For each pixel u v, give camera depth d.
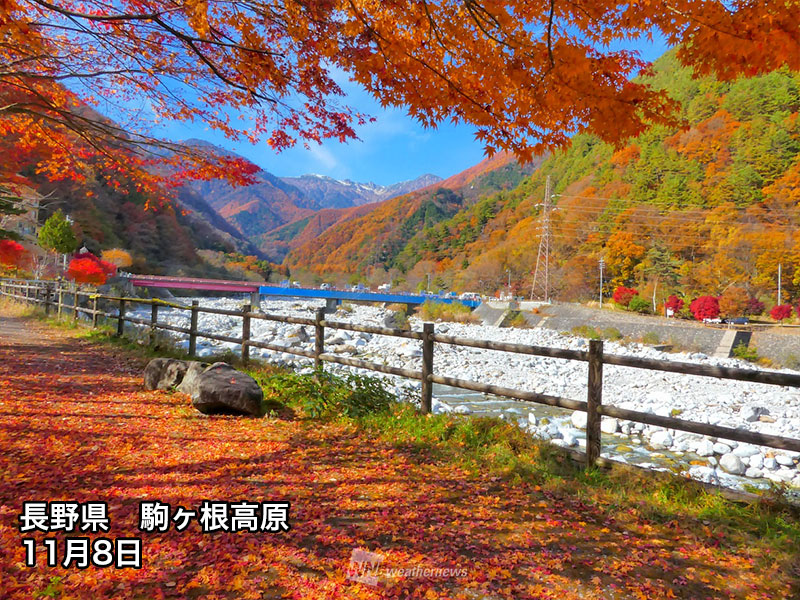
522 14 2.38
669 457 7.46
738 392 14.84
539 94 2.57
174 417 4.62
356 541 2.38
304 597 1.89
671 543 2.52
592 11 2.29
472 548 2.36
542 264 86.38
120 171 6.48
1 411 4.37
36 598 1.82
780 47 2.12
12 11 3.19
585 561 2.29
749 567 2.28
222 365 5.35
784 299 58.50
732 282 60.12
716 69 2.41
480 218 140.75
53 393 5.26
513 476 3.43
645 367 3.17
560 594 2.00
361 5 2.66
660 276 65.88
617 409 3.34
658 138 106.00
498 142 2.89
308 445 4.00
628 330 35.06
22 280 22.23
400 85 2.89
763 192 80.25
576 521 2.74
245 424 4.53
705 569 2.26
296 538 2.39
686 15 2.19
